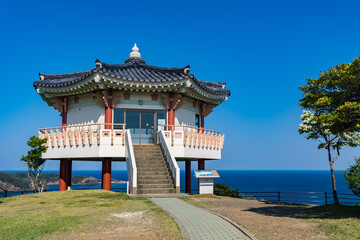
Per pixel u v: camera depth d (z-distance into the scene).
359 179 13.48
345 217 10.34
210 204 14.02
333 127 10.86
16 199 15.62
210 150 23.56
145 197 15.10
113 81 20.02
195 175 18.42
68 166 24.00
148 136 22.06
